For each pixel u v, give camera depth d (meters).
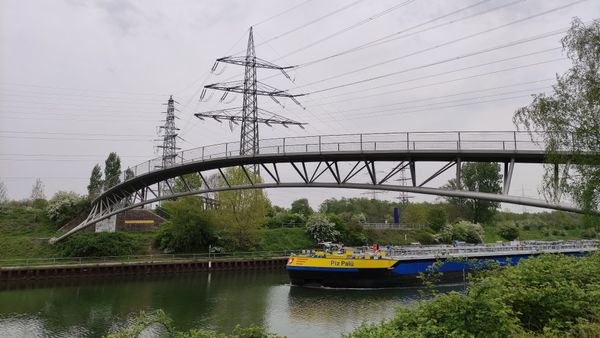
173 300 32.50
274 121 50.69
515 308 11.20
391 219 115.81
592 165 16.41
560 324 9.83
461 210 91.38
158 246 54.62
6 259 44.34
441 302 10.35
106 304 30.91
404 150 24.86
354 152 26.53
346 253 40.84
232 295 34.72
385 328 10.05
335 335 22.95
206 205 64.62
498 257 43.34
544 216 106.12
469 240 79.00
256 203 59.66
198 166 35.72
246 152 34.41
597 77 16.36
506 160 23.23
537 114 17.62
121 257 48.47
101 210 47.12
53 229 55.78
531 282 11.83
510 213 114.69
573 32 16.98
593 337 9.22
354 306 30.23
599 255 15.45
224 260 52.53
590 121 16.48
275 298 33.38
